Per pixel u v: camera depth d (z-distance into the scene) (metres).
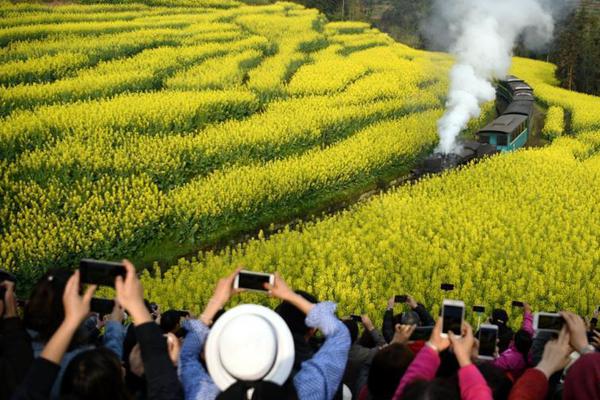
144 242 20.08
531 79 61.56
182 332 7.16
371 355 6.48
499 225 21.52
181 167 24.61
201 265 16.73
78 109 28.52
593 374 3.95
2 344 4.73
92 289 4.15
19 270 17.20
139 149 24.81
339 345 4.45
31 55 36.38
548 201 24.62
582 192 26.66
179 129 28.62
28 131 24.89
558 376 5.62
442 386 3.98
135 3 55.34
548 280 17.23
